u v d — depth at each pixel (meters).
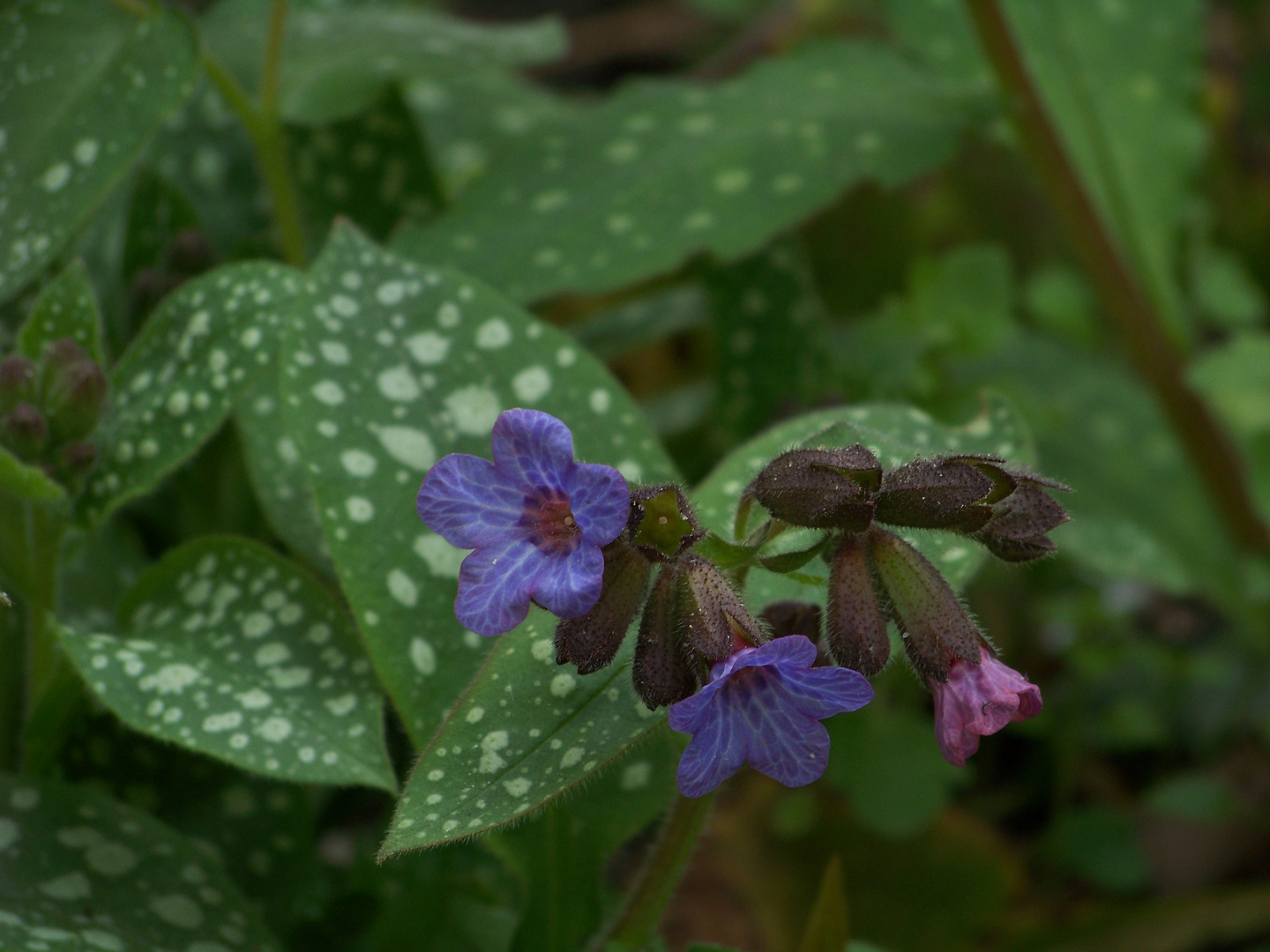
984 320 0.39
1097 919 0.38
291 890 0.32
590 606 0.27
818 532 0.30
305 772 0.29
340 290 0.31
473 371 0.31
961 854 0.38
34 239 0.32
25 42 0.33
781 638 0.27
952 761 0.28
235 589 0.31
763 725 0.27
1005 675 0.28
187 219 0.36
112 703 0.29
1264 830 0.40
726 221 0.37
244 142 0.38
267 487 0.33
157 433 0.31
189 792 0.32
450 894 0.33
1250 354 0.39
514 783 0.28
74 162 0.32
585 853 0.31
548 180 0.38
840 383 0.39
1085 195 0.40
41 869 0.30
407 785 0.28
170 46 0.32
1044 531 0.29
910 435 0.32
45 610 0.31
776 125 0.38
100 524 0.31
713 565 0.28
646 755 0.32
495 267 0.37
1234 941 0.39
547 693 0.29
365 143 0.38
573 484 0.27
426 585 0.30
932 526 0.29
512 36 0.39
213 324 0.31
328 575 0.33
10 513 0.31
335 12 0.40
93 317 0.32
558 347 0.31
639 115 0.39
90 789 0.31
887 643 0.28
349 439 0.30
